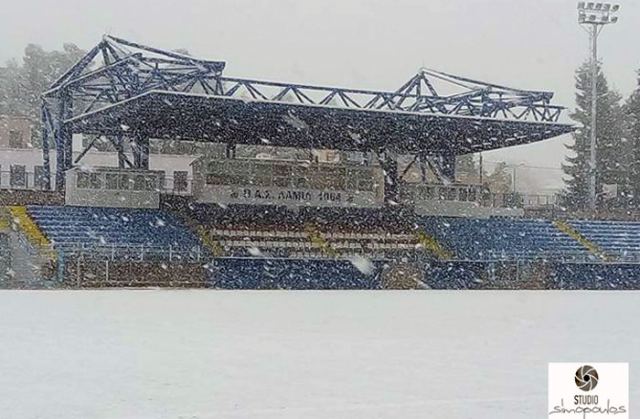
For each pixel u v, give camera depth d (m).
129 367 11.55
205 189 46.00
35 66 92.69
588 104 82.94
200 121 42.28
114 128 45.53
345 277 43.00
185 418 8.20
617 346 14.62
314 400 9.16
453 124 42.31
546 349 14.12
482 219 51.31
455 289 42.62
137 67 38.47
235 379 10.56
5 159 58.47
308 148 52.19
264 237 45.75
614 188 79.50
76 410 8.58
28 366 11.59
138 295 30.58
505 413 8.45
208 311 22.62
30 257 40.25
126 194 44.78
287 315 21.52
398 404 8.94
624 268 46.94
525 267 45.59
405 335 16.45
